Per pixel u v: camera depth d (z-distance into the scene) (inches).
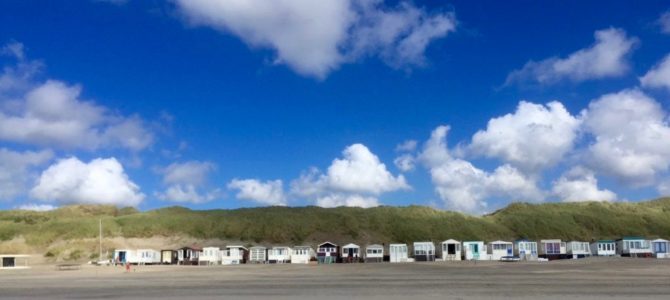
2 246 6771.7
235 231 7559.1
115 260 5393.7
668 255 5167.3
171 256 5502.0
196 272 3558.1
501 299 1624.0
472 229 7716.5
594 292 1780.3
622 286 1969.7
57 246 6801.2
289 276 2908.5
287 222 7805.1
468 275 2726.4
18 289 2299.5
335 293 1879.9
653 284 2031.3
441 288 1996.8
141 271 3831.2
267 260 5344.5
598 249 5403.5
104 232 7190.0
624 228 7746.1
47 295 2004.2
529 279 2363.4
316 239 7391.7
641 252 5226.4
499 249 5236.2
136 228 7411.4
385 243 7293.3
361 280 2486.5
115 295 1956.2
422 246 5196.9
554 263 4069.9
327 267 4069.9
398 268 3688.5
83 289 2242.9
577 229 7726.4
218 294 1923.0
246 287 2198.6
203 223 7760.8
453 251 5251.0
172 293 1989.4
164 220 7755.9
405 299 1656.0
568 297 1652.3
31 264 5846.5
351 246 5359.3
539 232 7652.6
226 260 5305.1
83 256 6505.9
